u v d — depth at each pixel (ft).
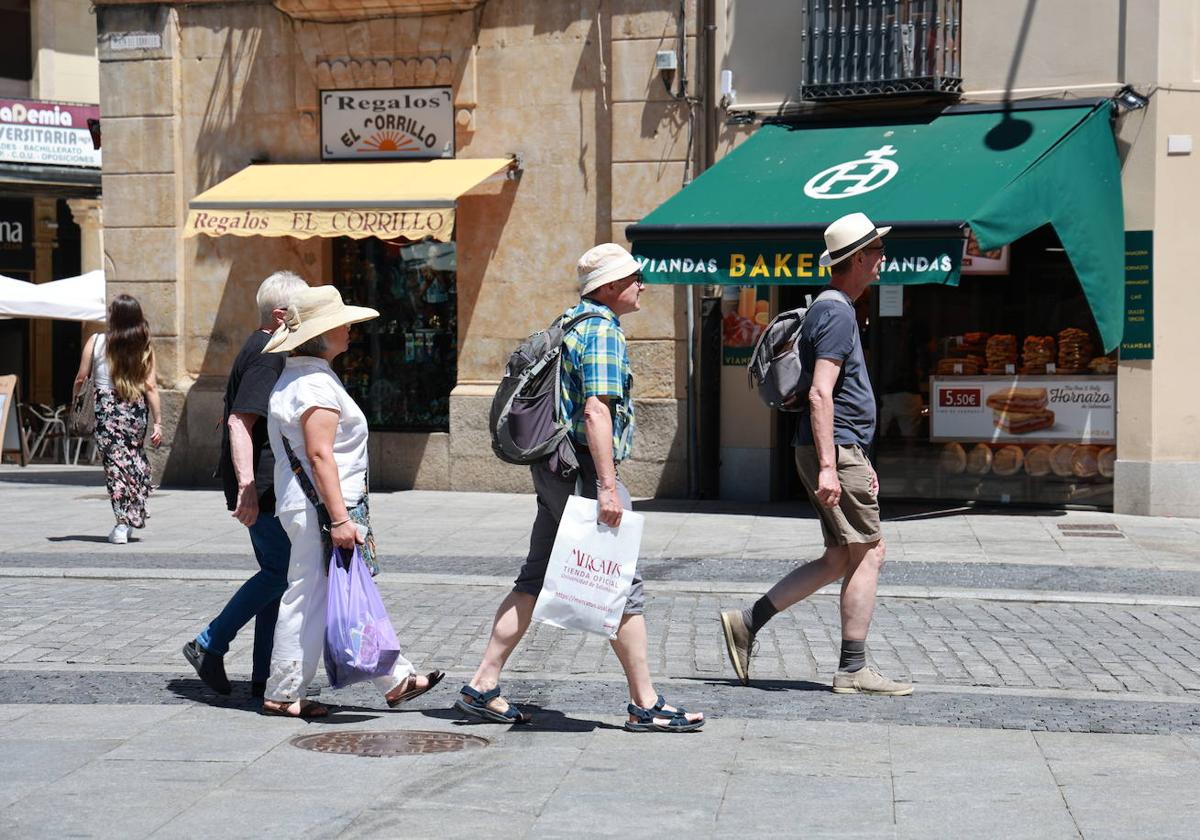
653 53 83.05
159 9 91.66
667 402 83.05
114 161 92.94
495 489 86.79
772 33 81.25
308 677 34.76
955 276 66.80
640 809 27.32
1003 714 35.40
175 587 54.85
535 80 85.76
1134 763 30.66
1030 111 76.33
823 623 48.26
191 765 30.19
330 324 33.88
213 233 83.71
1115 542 66.44
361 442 34.60
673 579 56.49
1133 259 75.56
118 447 65.92
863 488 37.14
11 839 25.34
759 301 81.15
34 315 115.75
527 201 86.28
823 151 77.36
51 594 53.11
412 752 31.42
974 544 65.72
